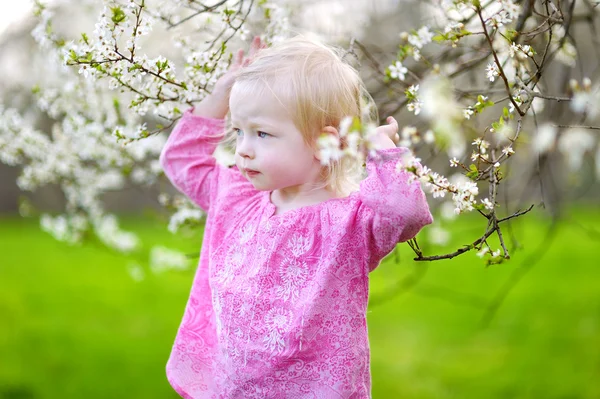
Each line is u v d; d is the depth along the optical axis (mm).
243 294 1909
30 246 12719
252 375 1881
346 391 1817
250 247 1961
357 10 4070
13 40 5281
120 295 8922
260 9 2795
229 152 2645
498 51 2281
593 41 2844
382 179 1757
